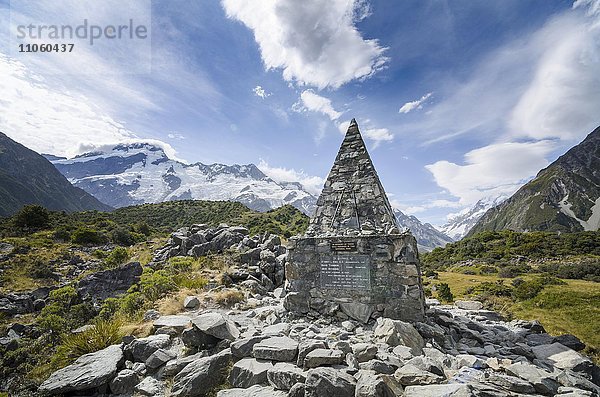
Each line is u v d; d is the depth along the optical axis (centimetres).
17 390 623
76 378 568
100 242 4259
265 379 555
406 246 834
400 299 822
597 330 2047
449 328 871
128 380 584
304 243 970
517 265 5494
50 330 1366
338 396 466
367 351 587
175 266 1706
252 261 1728
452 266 6481
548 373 541
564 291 3017
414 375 511
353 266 888
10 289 2333
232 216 8138
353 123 1123
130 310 1037
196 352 675
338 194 1049
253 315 978
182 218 8156
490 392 470
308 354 559
